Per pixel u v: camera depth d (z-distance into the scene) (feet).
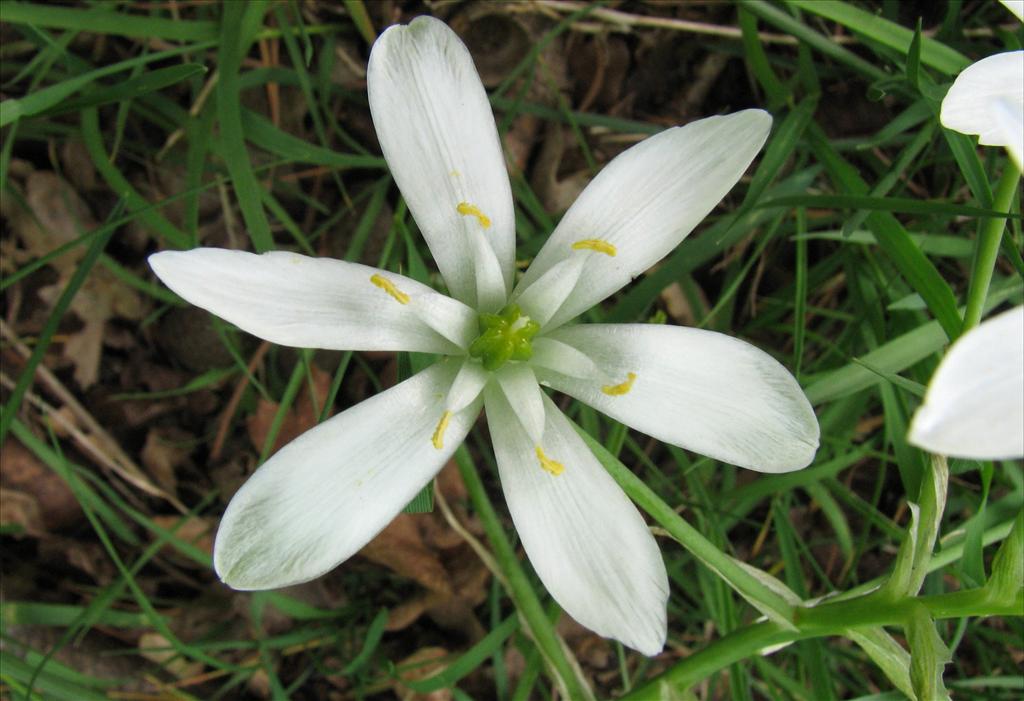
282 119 0.35
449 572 0.35
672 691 0.25
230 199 0.35
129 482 0.35
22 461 0.34
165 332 0.35
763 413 0.21
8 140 0.28
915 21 0.35
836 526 0.34
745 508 0.34
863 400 0.33
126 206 0.33
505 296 0.22
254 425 0.35
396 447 0.22
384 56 0.21
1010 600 0.20
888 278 0.33
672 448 0.33
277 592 0.35
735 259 0.36
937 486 0.21
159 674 0.35
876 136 0.31
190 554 0.32
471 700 0.31
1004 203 0.24
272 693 0.34
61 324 0.35
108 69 0.29
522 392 0.22
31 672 0.27
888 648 0.23
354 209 0.36
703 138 0.22
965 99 0.19
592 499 0.22
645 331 0.22
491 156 0.22
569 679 0.27
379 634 0.32
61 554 0.35
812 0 0.29
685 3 0.36
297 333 0.21
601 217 0.22
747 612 0.35
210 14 0.32
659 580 0.21
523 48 0.36
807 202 0.28
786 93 0.33
